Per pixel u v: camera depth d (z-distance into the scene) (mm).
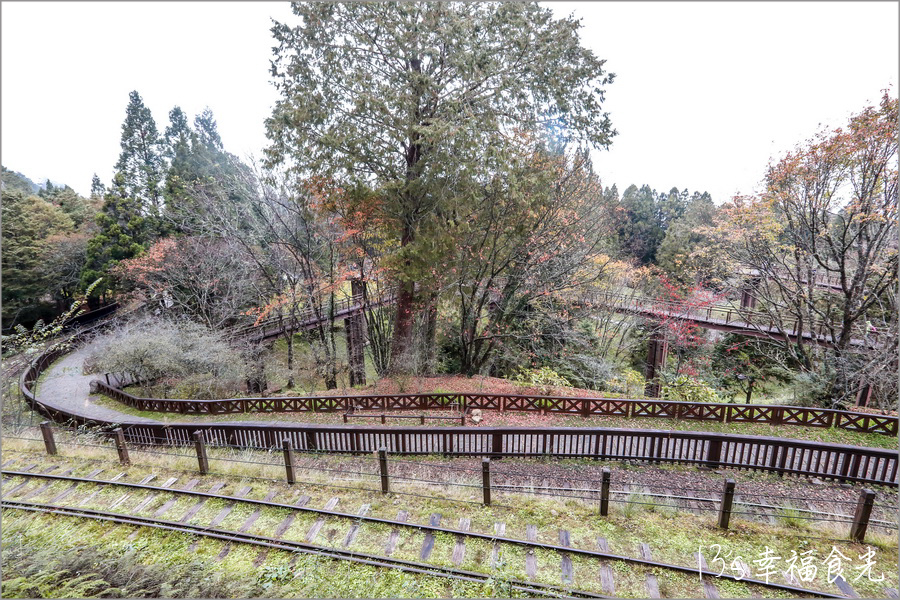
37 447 9547
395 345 16172
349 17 12008
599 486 8305
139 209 24125
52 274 25031
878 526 6406
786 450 8594
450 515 6660
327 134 11766
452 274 15156
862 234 12969
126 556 5426
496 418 12109
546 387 14352
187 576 5184
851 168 12023
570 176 15766
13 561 5062
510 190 12047
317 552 5746
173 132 32062
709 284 20141
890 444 9898
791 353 15336
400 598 4965
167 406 14055
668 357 21375
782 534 6219
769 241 14734
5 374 14602
